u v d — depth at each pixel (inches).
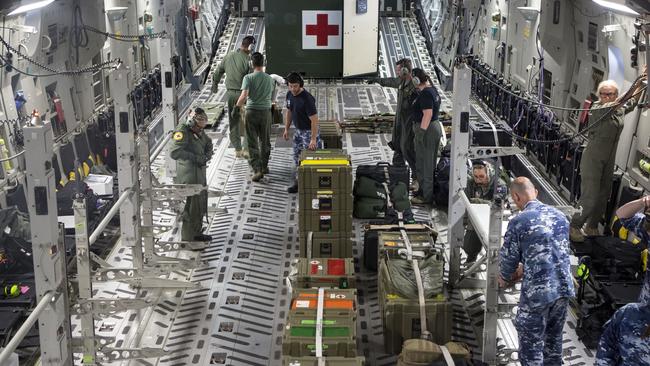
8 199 333.7
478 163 362.6
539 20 463.5
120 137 304.8
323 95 657.6
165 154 438.3
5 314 270.5
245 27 826.2
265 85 437.1
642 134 324.5
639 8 259.4
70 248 315.9
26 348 268.1
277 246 364.5
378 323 293.4
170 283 318.3
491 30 616.7
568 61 417.7
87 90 439.2
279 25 692.7
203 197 356.2
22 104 346.9
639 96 317.7
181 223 390.0
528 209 235.6
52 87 390.3
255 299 312.8
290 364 229.6
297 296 269.4
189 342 279.1
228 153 506.0
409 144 422.9
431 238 314.3
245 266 342.3
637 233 219.5
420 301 262.8
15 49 335.6
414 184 441.4
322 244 331.0
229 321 294.7
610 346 215.9
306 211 328.8
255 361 267.4
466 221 353.1
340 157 346.0
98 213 362.6
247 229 383.6
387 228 335.6
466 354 240.7
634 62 323.6
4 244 304.2
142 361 265.7
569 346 277.7
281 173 469.7
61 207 353.7
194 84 688.4
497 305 249.9
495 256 246.2
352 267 297.0
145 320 294.0
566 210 264.2
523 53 516.4
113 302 238.5
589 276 298.0
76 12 400.5
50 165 201.0
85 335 241.8
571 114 417.7
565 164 401.1
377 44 699.4
